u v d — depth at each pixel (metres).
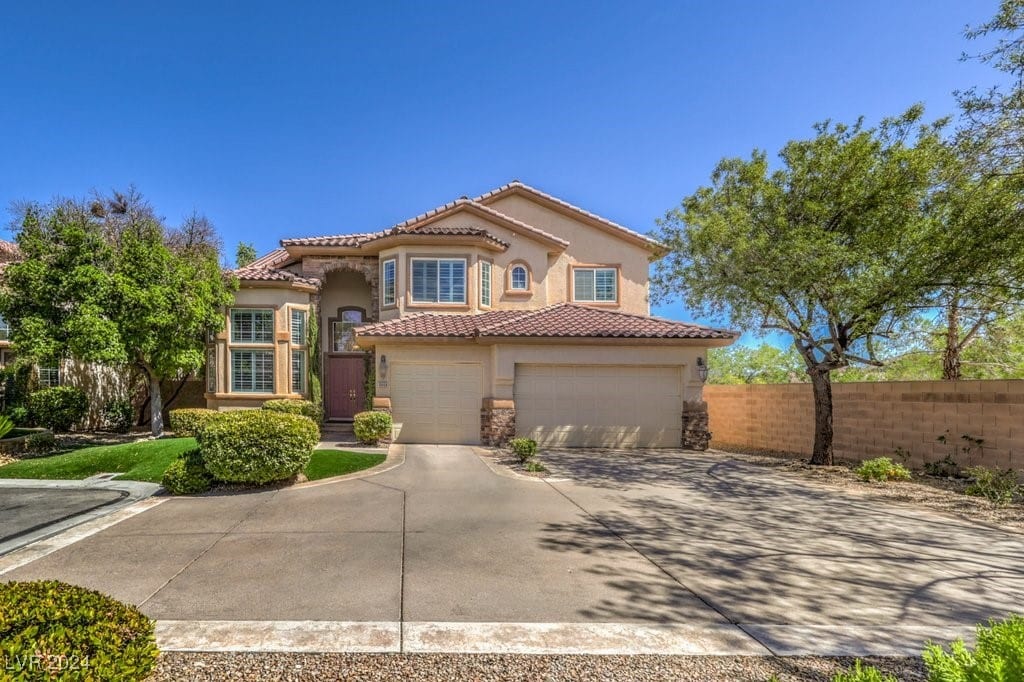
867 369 20.77
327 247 19.61
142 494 9.77
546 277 20.52
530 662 3.95
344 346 21.52
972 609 5.05
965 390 12.03
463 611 4.83
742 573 5.91
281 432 10.05
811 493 10.39
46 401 19.09
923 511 8.98
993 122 9.44
